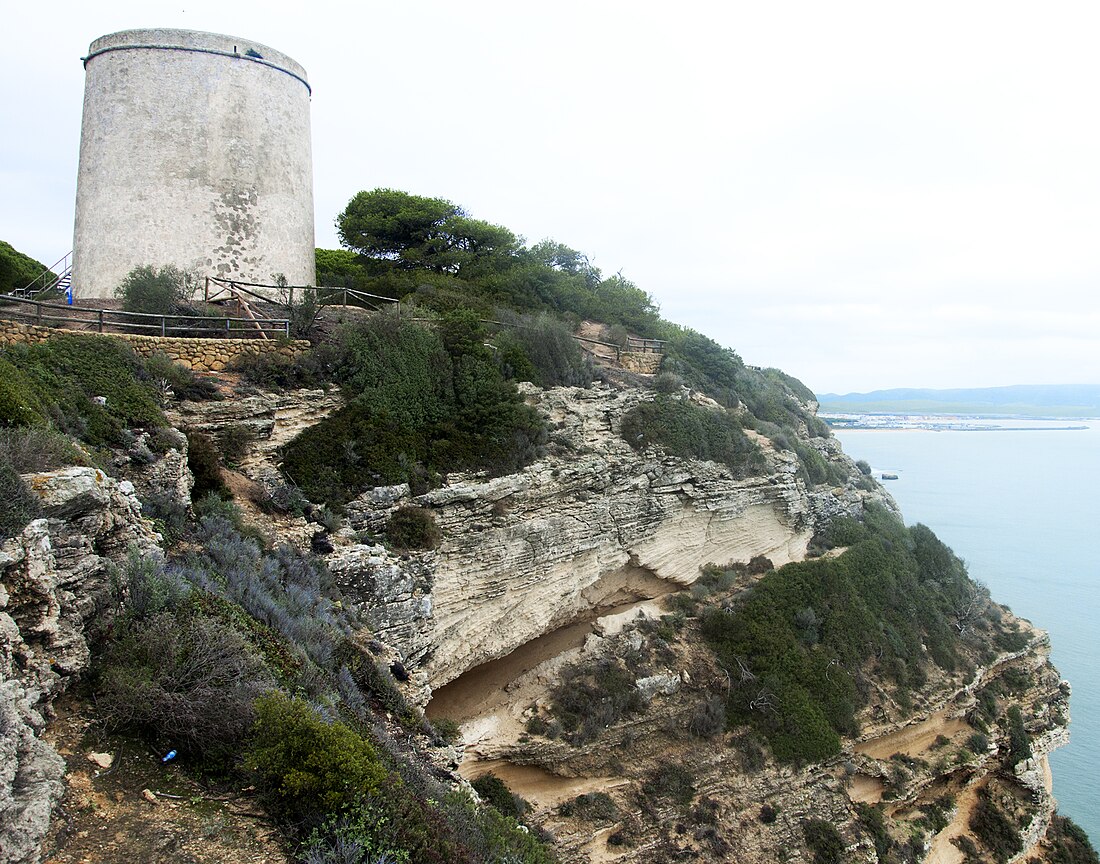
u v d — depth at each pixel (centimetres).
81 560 904
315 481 1886
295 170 2736
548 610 2344
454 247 3866
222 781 815
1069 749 4203
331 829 763
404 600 1798
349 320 2358
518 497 2228
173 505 1416
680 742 2408
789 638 2844
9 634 726
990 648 3578
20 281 3256
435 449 2142
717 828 2245
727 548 3183
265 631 1152
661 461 2831
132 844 688
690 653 2672
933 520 9825
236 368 2019
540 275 3844
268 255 2616
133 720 828
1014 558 7719
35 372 1490
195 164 2445
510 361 2606
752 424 3747
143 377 1762
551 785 2212
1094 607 6156
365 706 1277
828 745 2553
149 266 2264
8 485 850
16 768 640
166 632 909
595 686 2408
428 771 1197
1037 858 3042
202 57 2461
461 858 852
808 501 3644
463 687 2308
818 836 2370
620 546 2634
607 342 3631
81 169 2556
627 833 2145
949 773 2867
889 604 3381
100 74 2462
